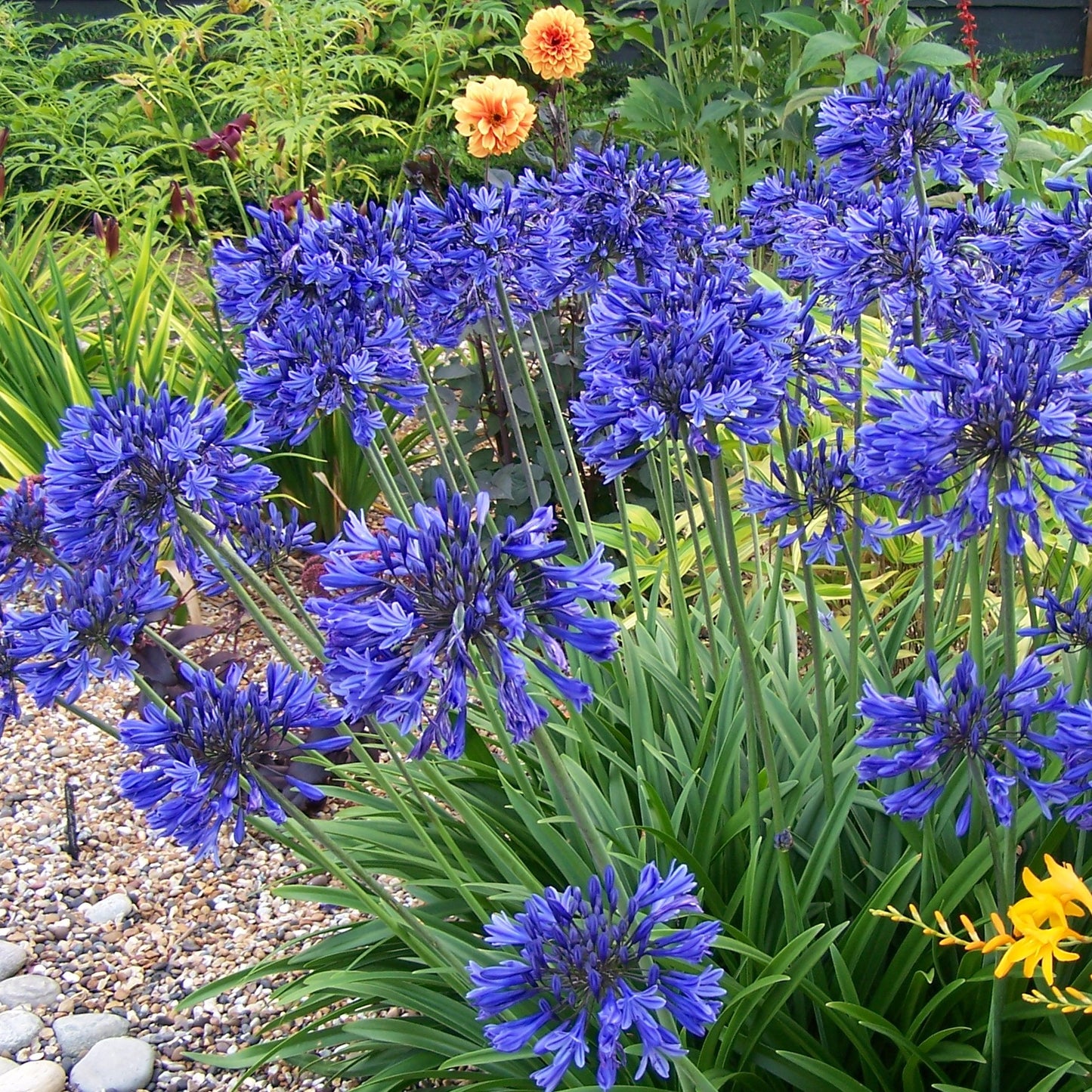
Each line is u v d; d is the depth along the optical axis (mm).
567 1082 988
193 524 921
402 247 1135
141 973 1332
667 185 1190
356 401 1049
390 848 1143
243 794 883
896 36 1913
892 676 1217
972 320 1014
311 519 1938
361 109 2855
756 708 953
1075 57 3428
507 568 798
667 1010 848
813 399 1060
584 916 802
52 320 2094
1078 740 830
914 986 999
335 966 1118
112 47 3113
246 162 2309
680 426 912
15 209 2895
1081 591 1137
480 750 1199
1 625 938
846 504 1074
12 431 1854
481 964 1019
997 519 868
